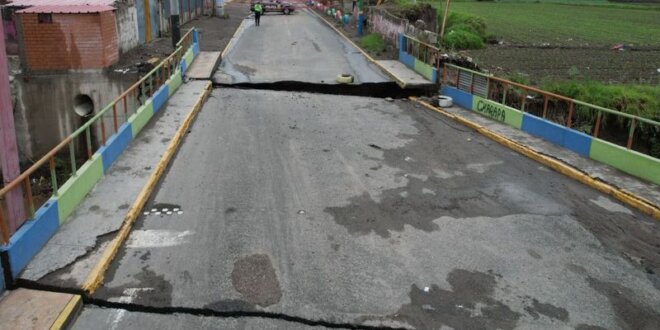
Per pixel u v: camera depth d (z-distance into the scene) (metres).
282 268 7.58
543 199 10.12
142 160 11.15
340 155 12.27
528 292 7.23
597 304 7.03
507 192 10.42
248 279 7.30
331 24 37.12
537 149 12.65
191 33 22.27
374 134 13.95
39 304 6.50
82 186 9.16
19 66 16.56
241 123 14.47
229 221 8.88
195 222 8.81
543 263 7.93
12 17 16.67
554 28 36.25
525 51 25.62
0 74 7.39
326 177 10.92
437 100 16.97
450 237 8.60
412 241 8.45
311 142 13.13
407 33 22.62
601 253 8.25
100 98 16.28
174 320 6.49
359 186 10.52
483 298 7.07
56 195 8.23
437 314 6.73
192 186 10.23
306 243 8.27
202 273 7.40
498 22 39.56
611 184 10.59
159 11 25.72
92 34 15.86
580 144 12.34
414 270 7.64
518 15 45.94
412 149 12.86
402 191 10.34
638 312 6.90
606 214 9.54
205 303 6.79
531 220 9.24
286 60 22.52
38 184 14.12
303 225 8.84
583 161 11.87
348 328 6.45
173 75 16.83
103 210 8.84
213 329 6.36
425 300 7.00
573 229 8.97
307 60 22.59
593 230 8.95
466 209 9.62
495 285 7.36
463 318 6.68
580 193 10.45
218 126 14.12
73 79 16.03
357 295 7.04
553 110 16.45
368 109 16.44
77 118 16.27
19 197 7.66
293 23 38.31
